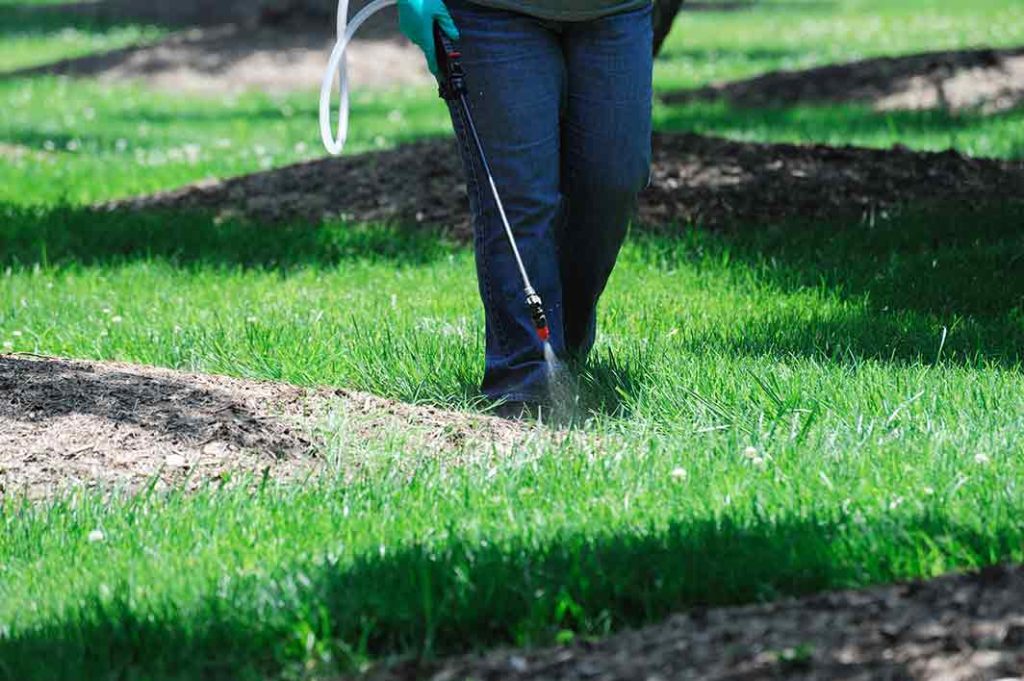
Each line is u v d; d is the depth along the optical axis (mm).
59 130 34438
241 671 7789
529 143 12094
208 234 20672
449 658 7957
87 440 11383
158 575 8836
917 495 9305
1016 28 48688
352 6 49031
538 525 9180
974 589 7863
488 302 12469
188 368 13867
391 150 24312
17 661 7949
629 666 7477
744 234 19531
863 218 19859
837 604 7918
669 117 32531
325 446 11453
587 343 13414
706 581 8359
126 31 60125
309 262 19250
